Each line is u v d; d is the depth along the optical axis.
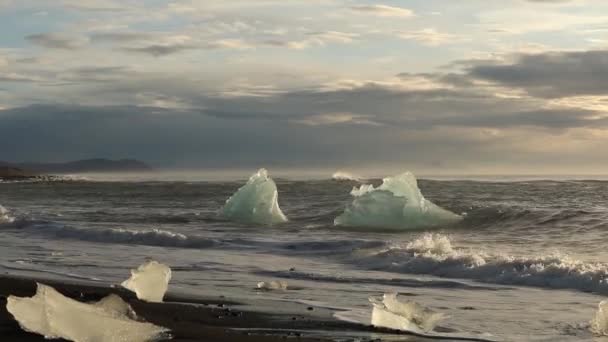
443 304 9.84
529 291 11.05
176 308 8.83
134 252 16.22
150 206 33.62
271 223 25.00
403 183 24.89
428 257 13.67
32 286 9.95
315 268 13.83
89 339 6.59
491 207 24.27
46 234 20.55
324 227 23.33
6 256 14.95
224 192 42.72
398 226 23.05
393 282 11.92
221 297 9.95
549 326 8.31
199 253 16.34
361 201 23.98
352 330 7.77
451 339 7.52
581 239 18.12
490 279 12.16
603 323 8.03
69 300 6.95
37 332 6.67
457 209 25.20
